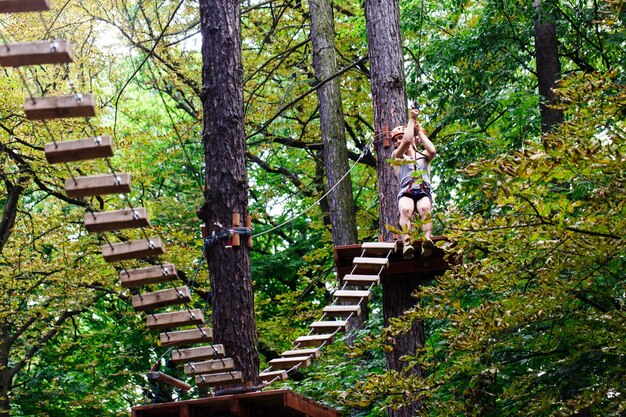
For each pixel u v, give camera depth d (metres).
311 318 18.38
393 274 10.33
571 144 6.11
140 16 17.19
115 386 18.95
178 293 7.23
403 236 9.36
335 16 19.61
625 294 7.72
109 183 6.30
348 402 8.92
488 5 14.52
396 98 10.89
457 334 8.02
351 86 18.66
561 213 6.59
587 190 9.33
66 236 16.42
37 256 16.22
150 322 7.41
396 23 11.23
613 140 6.30
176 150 17.34
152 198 18.38
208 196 9.11
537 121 14.22
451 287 8.29
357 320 14.59
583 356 8.16
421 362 8.84
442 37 16.59
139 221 6.54
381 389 8.59
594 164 6.20
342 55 17.59
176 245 16.70
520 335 8.23
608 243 6.73
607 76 7.15
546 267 7.35
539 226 6.88
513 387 8.20
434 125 17.08
